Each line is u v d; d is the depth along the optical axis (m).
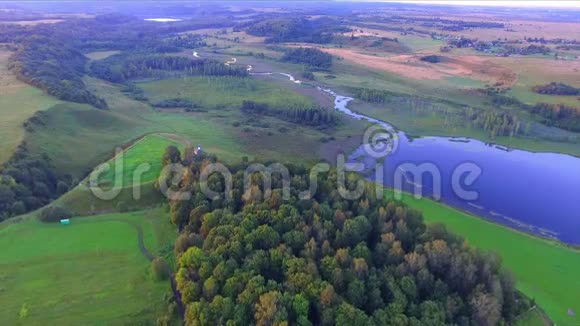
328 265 91.31
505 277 95.12
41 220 121.44
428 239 101.44
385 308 83.38
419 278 91.00
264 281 87.25
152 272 98.94
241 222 102.50
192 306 81.38
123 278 99.50
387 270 93.12
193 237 103.38
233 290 84.88
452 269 93.19
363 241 100.25
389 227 105.19
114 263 104.75
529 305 98.25
